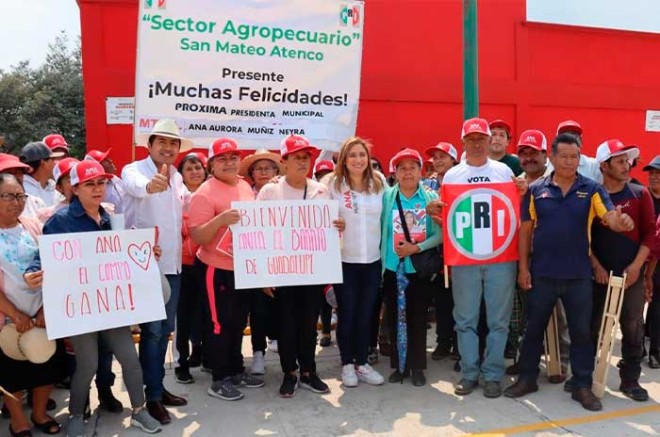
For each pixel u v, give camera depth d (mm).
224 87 5309
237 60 5328
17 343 3451
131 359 3752
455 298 4473
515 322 5004
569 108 9875
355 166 4402
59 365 3764
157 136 4043
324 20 5566
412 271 4473
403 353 4582
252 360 5219
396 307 4664
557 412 4031
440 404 4215
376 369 5047
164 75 5121
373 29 8602
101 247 3574
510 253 4297
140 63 5055
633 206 4234
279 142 5527
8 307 3412
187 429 3836
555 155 4090
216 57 5258
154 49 5078
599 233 4348
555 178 4184
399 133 8820
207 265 4207
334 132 5707
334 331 6453
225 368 4352
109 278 3580
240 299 4340
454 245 4320
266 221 4156
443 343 5285
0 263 3430
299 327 4441
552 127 9789
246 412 4113
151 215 4004
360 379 4699
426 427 3824
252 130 5434
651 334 5008
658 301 4926
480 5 9227
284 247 4176
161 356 4043
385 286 4711
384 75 8664
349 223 4438
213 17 5211
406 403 4242
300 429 3816
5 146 20375
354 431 3777
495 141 5504
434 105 8984
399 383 4664
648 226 4219
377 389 4539
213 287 4195
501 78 9344
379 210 4539
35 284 3334
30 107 20188
